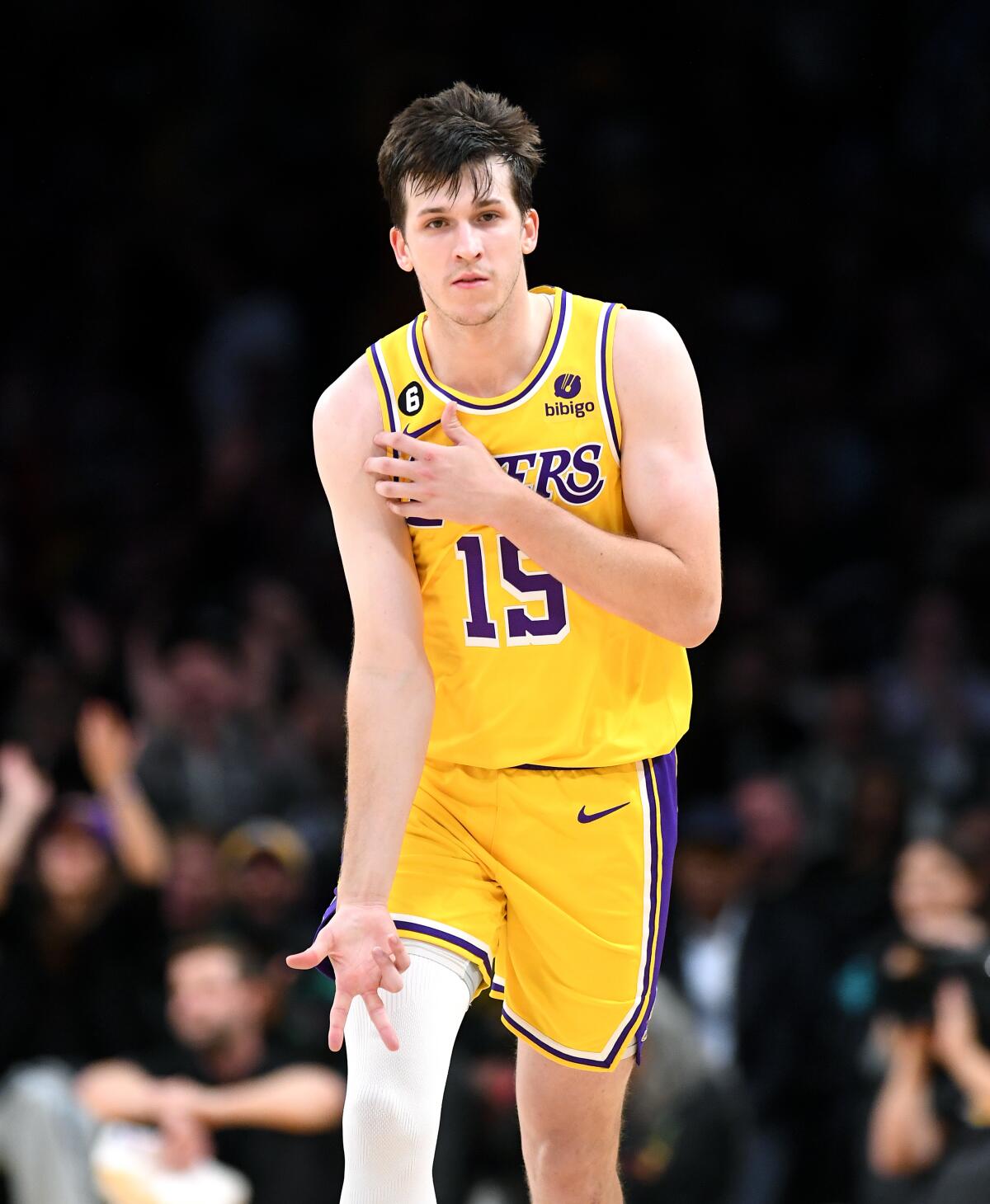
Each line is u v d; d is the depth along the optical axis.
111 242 43.00
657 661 11.53
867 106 43.28
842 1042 23.30
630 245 41.31
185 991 21.36
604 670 11.31
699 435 11.08
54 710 27.78
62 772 27.31
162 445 39.88
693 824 25.66
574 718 11.29
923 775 28.62
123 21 44.91
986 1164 19.06
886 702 30.30
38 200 43.72
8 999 23.48
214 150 43.31
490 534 11.17
